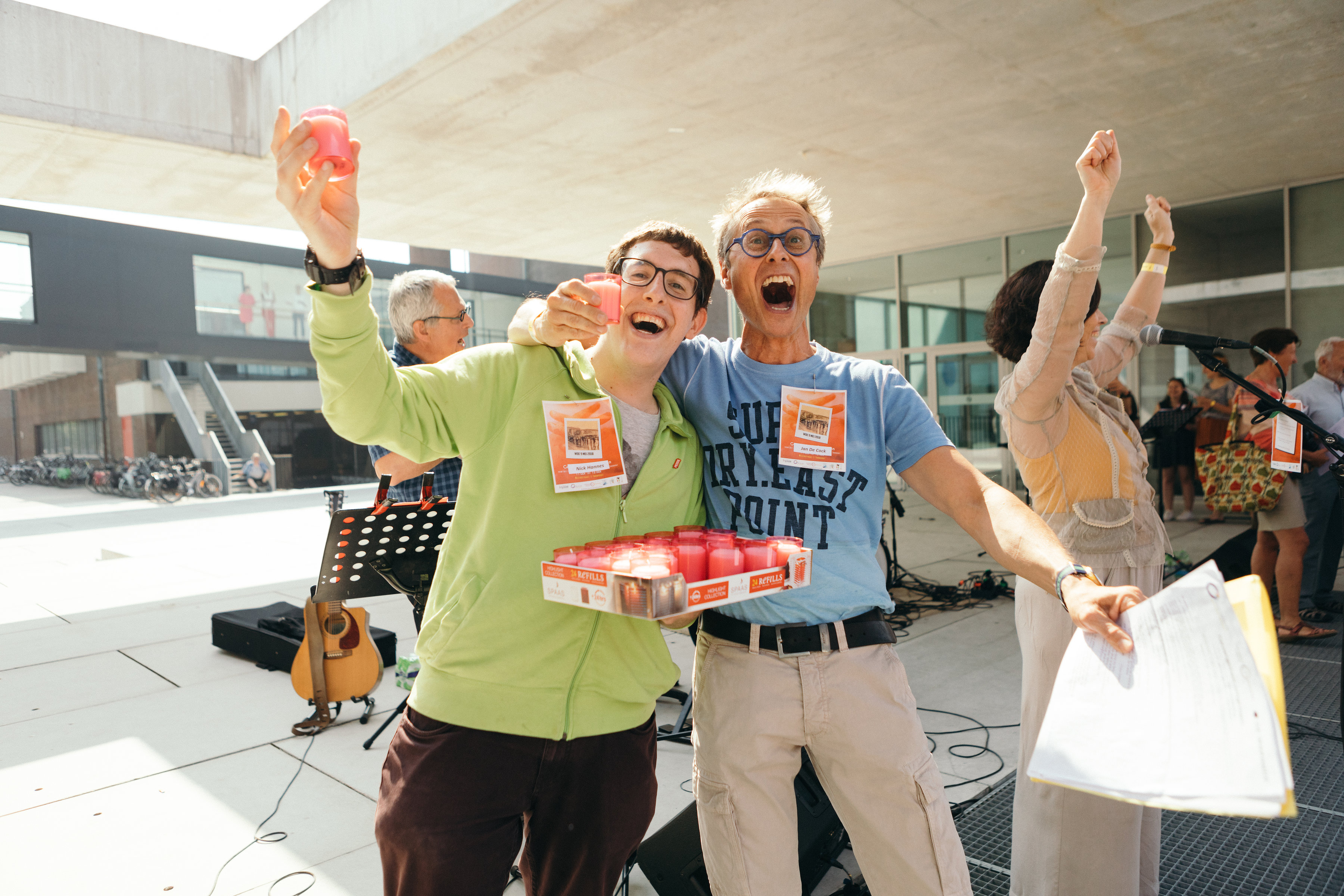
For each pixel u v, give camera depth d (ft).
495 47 14.71
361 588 7.45
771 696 4.36
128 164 20.29
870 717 4.33
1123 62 15.60
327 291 3.38
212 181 21.91
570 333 3.92
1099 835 5.22
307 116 3.22
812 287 4.87
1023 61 15.52
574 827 4.19
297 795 8.73
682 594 3.25
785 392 4.67
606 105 17.37
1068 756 2.49
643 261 4.25
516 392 4.19
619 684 4.17
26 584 21.81
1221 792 2.04
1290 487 13.11
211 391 75.46
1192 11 13.71
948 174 22.57
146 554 27.76
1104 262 27.86
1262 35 14.61
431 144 19.71
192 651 14.61
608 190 23.76
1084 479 5.54
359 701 11.05
